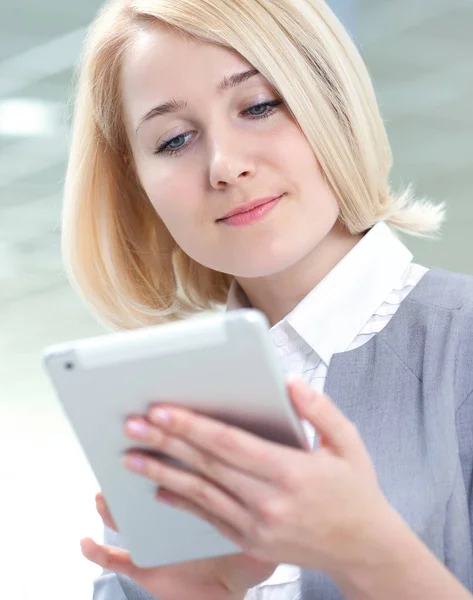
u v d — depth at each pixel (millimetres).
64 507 5402
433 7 8031
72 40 7934
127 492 1124
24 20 7816
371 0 8156
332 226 1572
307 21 1506
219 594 1313
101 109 1698
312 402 1016
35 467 6000
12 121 8383
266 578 1298
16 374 7664
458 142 8562
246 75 1464
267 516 1006
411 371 1437
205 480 1052
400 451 1380
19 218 8875
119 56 1585
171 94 1483
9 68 8117
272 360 991
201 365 1003
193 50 1468
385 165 1657
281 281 1607
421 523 1316
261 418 1028
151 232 1863
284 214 1482
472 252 8094
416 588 1065
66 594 4406
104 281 1864
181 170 1518
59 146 8523
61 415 6922
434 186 8617
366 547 1039
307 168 1488
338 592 1341
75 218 1821
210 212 1499
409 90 8430
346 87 1537
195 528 1152
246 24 1453
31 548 4906
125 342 1010
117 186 1809
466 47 8141
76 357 1019
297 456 999
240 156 1462
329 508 1006
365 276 1550
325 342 1532
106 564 1331
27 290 8984
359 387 1451
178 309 1918
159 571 1316
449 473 1332
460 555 1316
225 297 1913
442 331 1442
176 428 1001
